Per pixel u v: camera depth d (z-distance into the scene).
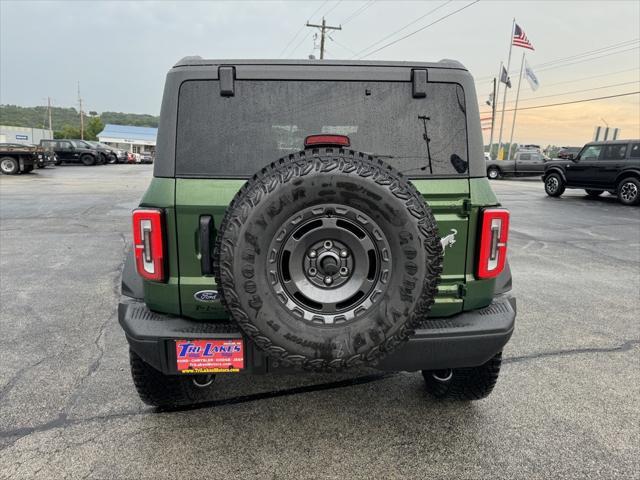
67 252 6.84
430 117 2.27
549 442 2.52
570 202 14.22
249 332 1.93
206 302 2.17
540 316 4.45
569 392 3.04
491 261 2.25
